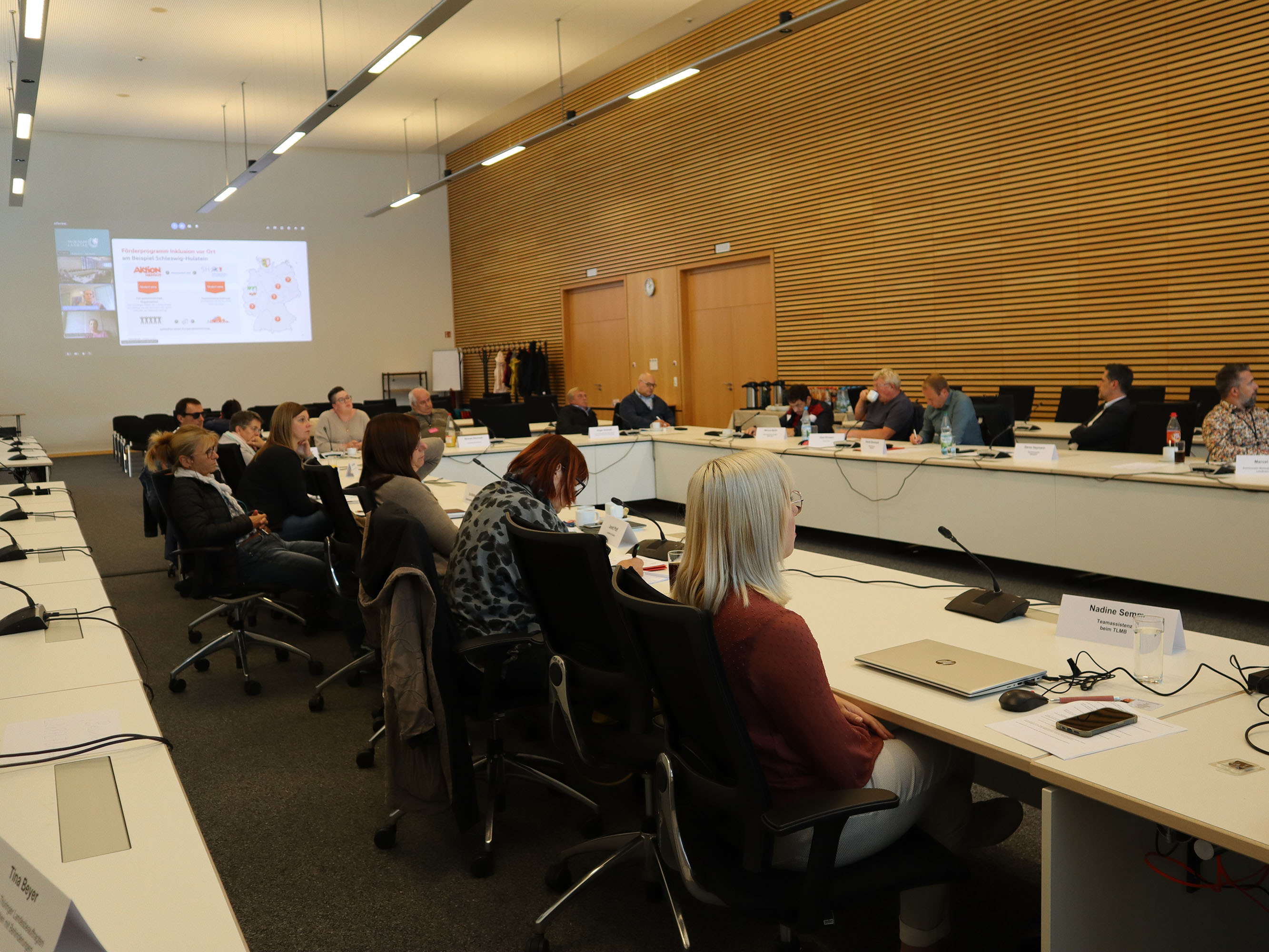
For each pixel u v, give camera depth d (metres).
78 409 12.96
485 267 14.23
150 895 1.08
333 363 14.44
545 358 12.53
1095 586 4.84
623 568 1.73
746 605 1.57
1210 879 1.59
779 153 9.09
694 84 9.93
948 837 1.81
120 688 1.85
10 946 0.84
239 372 13.86
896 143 8.01
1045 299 7.09
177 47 9.03
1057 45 6.80
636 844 2.12
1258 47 5.73
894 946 1.96
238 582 3.84
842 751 1.51
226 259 13.62
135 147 12.95
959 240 7.62
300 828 2.59
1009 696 1.65
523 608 2.52
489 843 2.34
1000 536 4.94
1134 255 6.52
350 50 9.30
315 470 3.43
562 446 2.60
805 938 1.99
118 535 7.15
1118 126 6.50
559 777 2.87
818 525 6.04
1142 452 5.24
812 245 8.88
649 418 8.20
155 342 13.30
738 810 1.52
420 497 3.08
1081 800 1.42
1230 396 4.59
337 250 14.36
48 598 2.66
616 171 11.22
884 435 6.48
